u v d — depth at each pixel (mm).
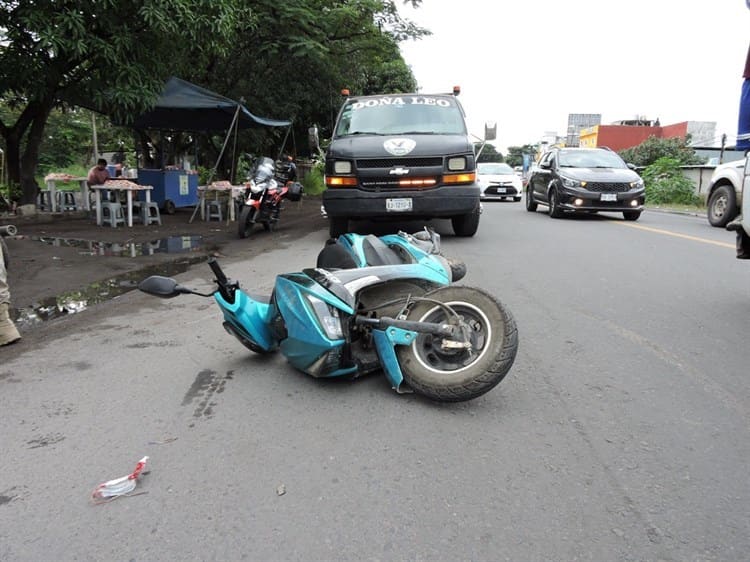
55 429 3223
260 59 18141
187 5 9938
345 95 10984
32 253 8641
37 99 11133
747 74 5125
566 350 4363
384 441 3023
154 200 15266
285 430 3162
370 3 17562
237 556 2189
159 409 3453
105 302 5969
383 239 4797
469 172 8656
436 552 2191
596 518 2381
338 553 2195
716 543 2221
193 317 5410
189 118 15203
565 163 14641
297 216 15141
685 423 3197
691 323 5039
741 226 5340
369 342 3799
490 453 2896
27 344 4684
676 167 22062
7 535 2338
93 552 2232
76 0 9141
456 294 3416
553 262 7902
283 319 3729
